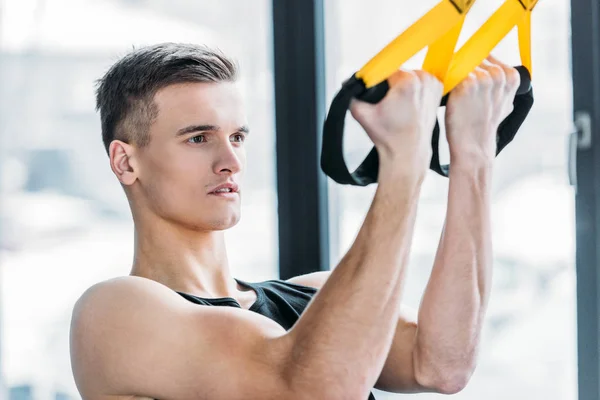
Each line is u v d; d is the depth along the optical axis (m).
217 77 1.68
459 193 1.49
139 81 1.68
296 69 2.66
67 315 2.92
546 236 2.30
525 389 2.36
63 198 2.88
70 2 2.82
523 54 1.34
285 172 2.69
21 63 2.87
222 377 1.38
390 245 1.25
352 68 2.63
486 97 1.34
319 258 2.66
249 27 2.74
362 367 1.27
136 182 1.71
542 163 2.30
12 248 2.94
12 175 2.92
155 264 1.70
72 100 2.83
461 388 1.62
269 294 1.76
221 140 1.66
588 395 2.22
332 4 2.65
